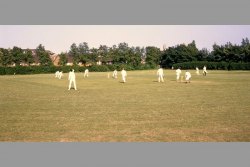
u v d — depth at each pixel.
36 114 15.78
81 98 22.58
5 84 38.62
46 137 11.16
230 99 21.23
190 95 23.95
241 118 14.35
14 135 11.43
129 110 16.91
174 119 14.23
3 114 15.80
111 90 28.95
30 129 12.34
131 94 25.11
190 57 117.00
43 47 110.88
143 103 19.66
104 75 66.56
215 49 107.00
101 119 14.34
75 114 15.73
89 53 121.25
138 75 63.50
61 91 28.39
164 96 23.44
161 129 12.25
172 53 121.44
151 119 14.27
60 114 15.76
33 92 27.58
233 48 101.50
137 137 11.12
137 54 119.62
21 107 18.22
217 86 32.34
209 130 12.03
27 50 108.06
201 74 63.41
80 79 49.22
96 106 18.48
